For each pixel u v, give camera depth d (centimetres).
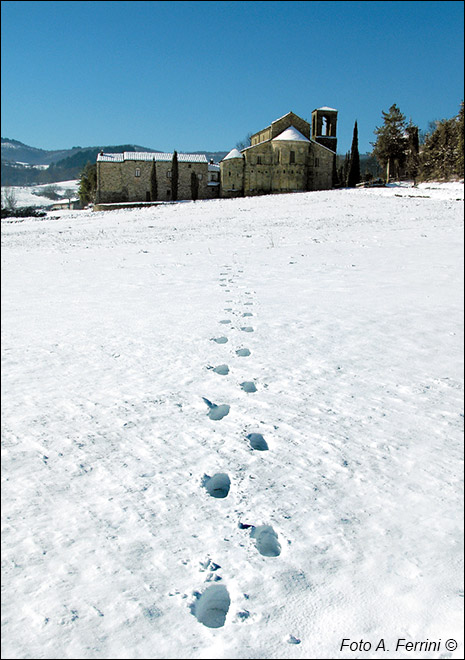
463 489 448
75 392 639
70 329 909
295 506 423
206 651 289
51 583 336
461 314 964
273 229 2472
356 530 396
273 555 372
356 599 329
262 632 302
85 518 402
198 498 431
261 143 6919
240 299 1082
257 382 664
